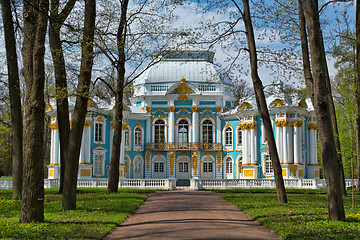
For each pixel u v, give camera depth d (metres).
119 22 22.95
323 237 10.70
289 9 19.69
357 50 12.59
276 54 20.50
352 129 16.33
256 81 20.53
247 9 20.56
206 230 11.98
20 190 20.94
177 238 10.79
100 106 42.72
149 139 48.31
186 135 48.66
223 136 47.97
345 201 22.66
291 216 14.59
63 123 24.05
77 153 16.62
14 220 13.40
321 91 13.20
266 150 43.44
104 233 11.38
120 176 44.41
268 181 37.53
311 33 13.41
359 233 11.08
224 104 48.44
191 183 36.81
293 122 42.16
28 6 15.91
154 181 36.50
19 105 20.94
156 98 48.56
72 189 16.58
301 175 42.03
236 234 11.46
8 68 20.72
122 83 25.81
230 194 27.30
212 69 50.22
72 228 11.92
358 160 33.31
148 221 14.15
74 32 18.89
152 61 24.20
